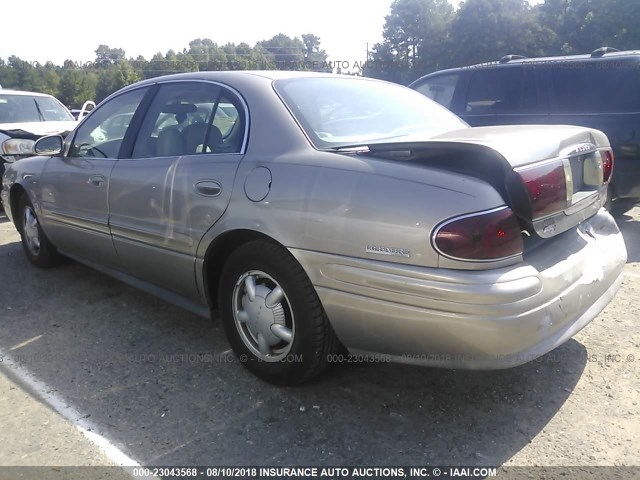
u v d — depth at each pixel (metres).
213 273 3.11
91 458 2.36
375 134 2.95
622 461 2.27
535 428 2.50
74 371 3.09
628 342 3.26
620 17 36.66
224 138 3.00
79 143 4.07
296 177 2.56
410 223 2.23
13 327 3.68
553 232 2.40
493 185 2.25
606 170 2.98
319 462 2.31
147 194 3.26
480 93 6.56
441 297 2.18
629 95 5.54
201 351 3.30
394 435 2.48
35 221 4.72
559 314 2.34
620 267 2.89
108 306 4.01
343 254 2.39
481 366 2.26
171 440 2.47
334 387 2.86
